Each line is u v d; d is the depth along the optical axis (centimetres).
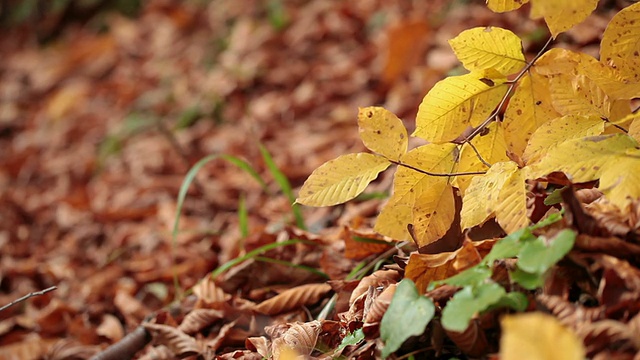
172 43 325
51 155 289
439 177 136
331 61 257
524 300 126
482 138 137
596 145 130
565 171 130
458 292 126
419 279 133
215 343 146
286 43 277
